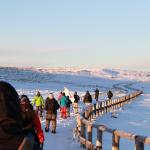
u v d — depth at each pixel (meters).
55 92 71.88
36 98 25.88
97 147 11.27
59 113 32.22
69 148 13.96
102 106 30.06
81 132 13.91
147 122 27.62
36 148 2.71
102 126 10.92
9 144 2.58
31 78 160.75
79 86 123.00
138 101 54.19
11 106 2.64
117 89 104.94
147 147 15.72
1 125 2.58
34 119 8.30
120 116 30.91
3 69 187.62
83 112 19.38
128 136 8.91
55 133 18.86
